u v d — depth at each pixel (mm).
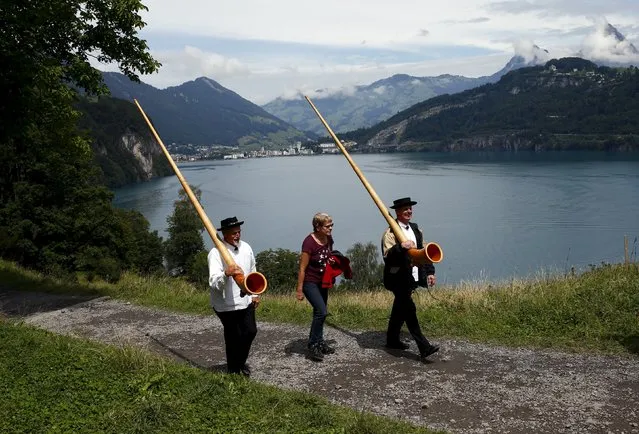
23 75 11602
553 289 10219
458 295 10531
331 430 4945
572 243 104500
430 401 6043
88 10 14492
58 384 5961
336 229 130500
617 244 100500
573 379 6430
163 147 7598
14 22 11758
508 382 6441
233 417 5164
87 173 40281
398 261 7484
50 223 38188
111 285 15430
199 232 72750
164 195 181875
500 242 110062
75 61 14375
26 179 38719
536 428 5305
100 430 4918
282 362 7625
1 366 6621
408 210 7762
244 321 6809
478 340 8094
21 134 12297
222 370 7531
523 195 165500
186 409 5309
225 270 6168
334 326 9398
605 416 5469
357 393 6375
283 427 4992
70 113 14828
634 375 6453
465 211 144875
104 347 7551
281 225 135750
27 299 13812
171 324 10305
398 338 7891
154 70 15508
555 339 7852
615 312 8484
